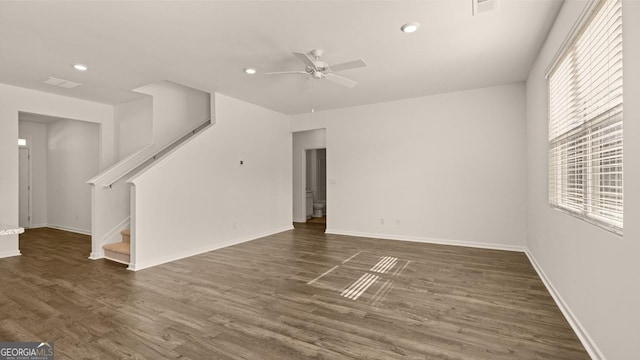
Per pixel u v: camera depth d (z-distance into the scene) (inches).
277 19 108.5
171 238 172.7
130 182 155.6
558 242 111.3
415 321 97.4
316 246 204.4
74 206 267.3
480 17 108.0
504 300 113.1
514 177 187.5
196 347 83.2
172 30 115.8
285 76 168.1
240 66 153.2
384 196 229.0
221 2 97.4
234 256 179.9
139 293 122.3
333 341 85.9
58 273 149.2
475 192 198.4
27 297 118.2
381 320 98.2
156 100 206.4
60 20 107.8
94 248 179.8
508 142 188.7
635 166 59.7
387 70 161.5
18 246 192.7
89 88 187.9
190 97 227.9
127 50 133.4
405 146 220.5
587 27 85.4
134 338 88.0
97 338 88.0
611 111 74.4
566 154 108.1
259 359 77.6
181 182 179.2
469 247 197.9
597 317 76.9
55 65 150.9
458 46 132.0
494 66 156.8
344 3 98.8
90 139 252.2
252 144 231.5
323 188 392.8
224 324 96.1
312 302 112.7
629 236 61.7
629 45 62.1
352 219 242.5
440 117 208.2
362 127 236.8
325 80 175.5
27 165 282.5
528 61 149.8
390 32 118.9
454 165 204.5
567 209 103.7
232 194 213.6
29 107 188.9
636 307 59.2
